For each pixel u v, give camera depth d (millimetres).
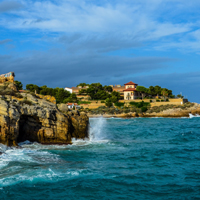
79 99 189375
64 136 42969
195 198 21453
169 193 22422
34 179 24344
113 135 58281
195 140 51094
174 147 42531
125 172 27766
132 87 198125
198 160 33531
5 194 21375
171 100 166500
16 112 37781
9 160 30062
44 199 20906
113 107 168000
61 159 31984
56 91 191375
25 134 41594
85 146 41406
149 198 21438
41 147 38594
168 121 112000
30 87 177125
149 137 55781
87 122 49969
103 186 23594
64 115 44312
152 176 26625
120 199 21219
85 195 21766
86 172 27094
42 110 41875
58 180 24516
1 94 43375
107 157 34312
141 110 156875
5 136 35906
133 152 37875
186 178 26109
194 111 146125
